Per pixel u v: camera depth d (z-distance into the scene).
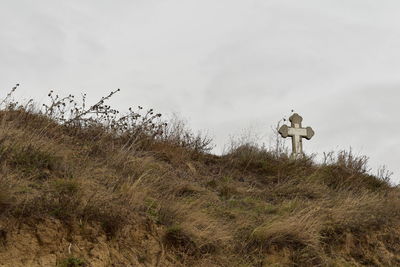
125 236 5.71
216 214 7.23
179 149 9.55
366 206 8.21
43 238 5.09
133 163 7.78
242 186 9.07
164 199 6.90
